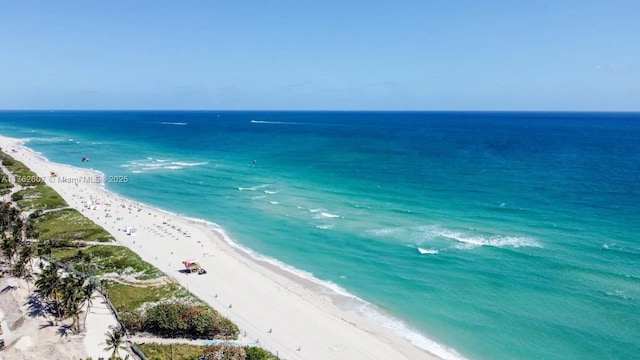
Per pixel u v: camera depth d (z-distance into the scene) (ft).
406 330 174.09
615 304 180.96
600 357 151.12
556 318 174.70
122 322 168.66
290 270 230.27
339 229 288.10
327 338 168.55
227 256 248.32
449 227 281.33
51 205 333.01
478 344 163.12
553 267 215.51
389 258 238.48
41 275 178.40
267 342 164.04
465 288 202.18
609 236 253.03
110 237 268.82
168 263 235.81
